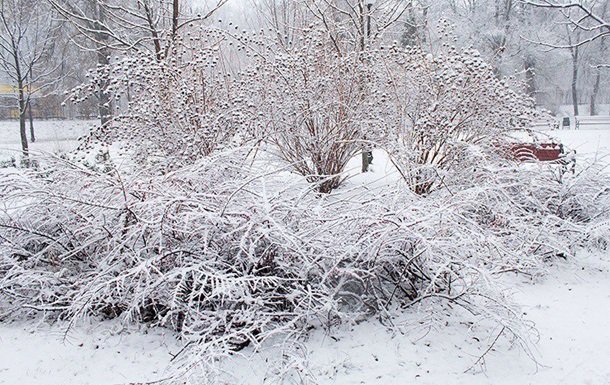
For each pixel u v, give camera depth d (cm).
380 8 1066
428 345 353
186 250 372
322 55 855
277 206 383
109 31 927
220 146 684
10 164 1145
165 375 314
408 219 386
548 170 625
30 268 439
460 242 365
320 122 849
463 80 706
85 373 323
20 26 1562
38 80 1938
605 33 1118
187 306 354
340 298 368
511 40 2639
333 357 338
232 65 923
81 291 356
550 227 521
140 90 714
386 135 762
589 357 339
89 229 424
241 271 390
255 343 312
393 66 819
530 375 319
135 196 417
